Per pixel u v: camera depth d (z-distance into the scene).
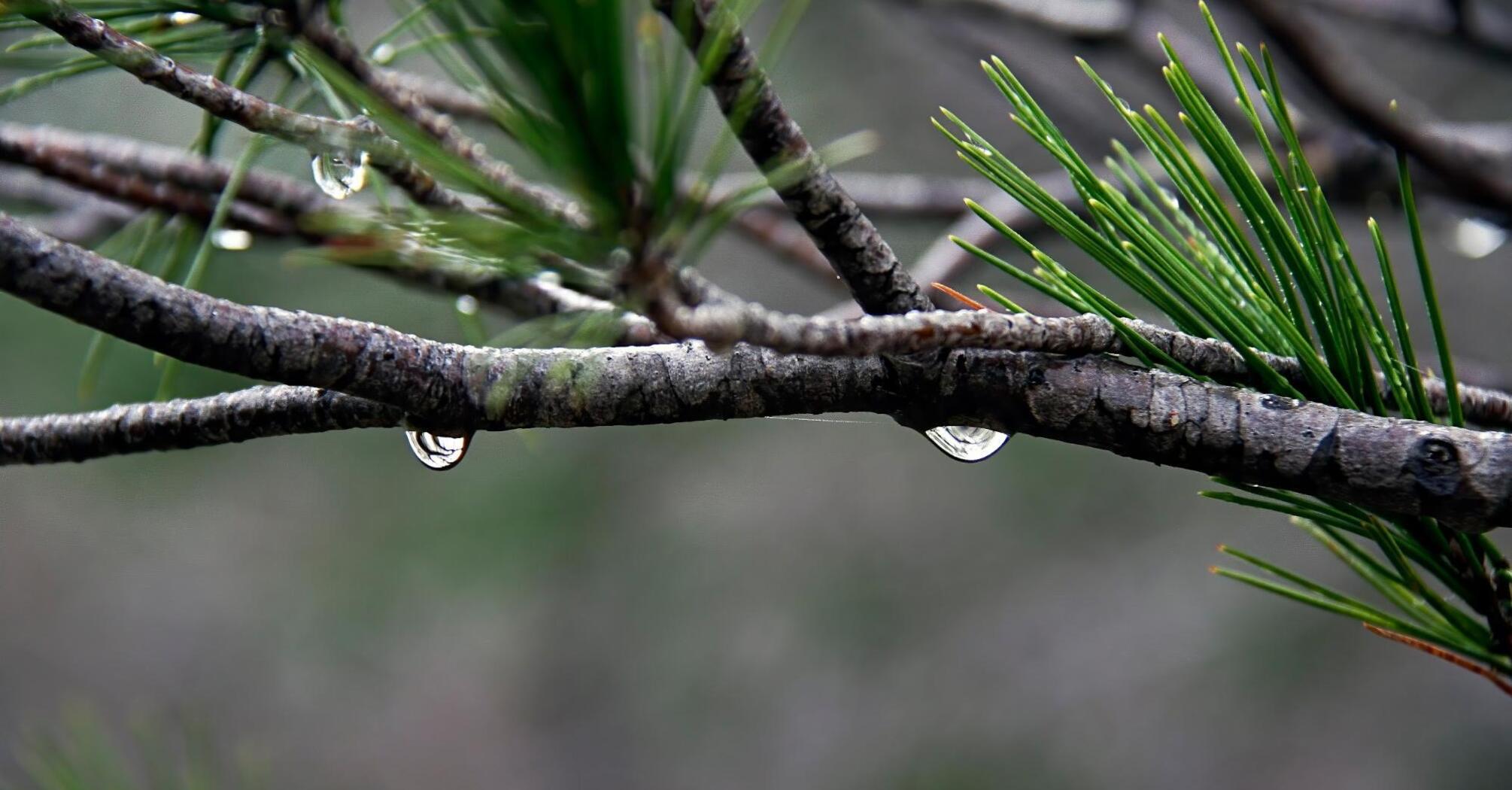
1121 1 0.60
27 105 0.62
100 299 0.34
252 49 0.37
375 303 0.69
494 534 1.13
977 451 0.37
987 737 1.26
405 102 0.37
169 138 0.64
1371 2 0.60
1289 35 0.48
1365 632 1.22
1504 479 0.35
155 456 1.07
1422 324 1.05
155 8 0.37
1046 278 0.36
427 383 0.35
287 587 1.19
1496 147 0.55
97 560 1.27
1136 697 1.25
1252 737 1.22
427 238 0.34
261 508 1.12
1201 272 0.36
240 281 0.68
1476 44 0.59
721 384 0.36
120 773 0.42
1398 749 1.17
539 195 0.37
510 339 0.34
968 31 0.62
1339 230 0.36
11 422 0.36
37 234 0.34
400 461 1.10
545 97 0.32
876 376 0.36
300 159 0.46
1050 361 0.36
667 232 0.33
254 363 0.35
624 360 0.36
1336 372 0.36
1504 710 1.17
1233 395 0.36
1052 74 0.77
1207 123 0.36
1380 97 0.48
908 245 0.84
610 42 0.32
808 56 0.99
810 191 0.34
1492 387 0.46
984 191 0.56
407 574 1.13
